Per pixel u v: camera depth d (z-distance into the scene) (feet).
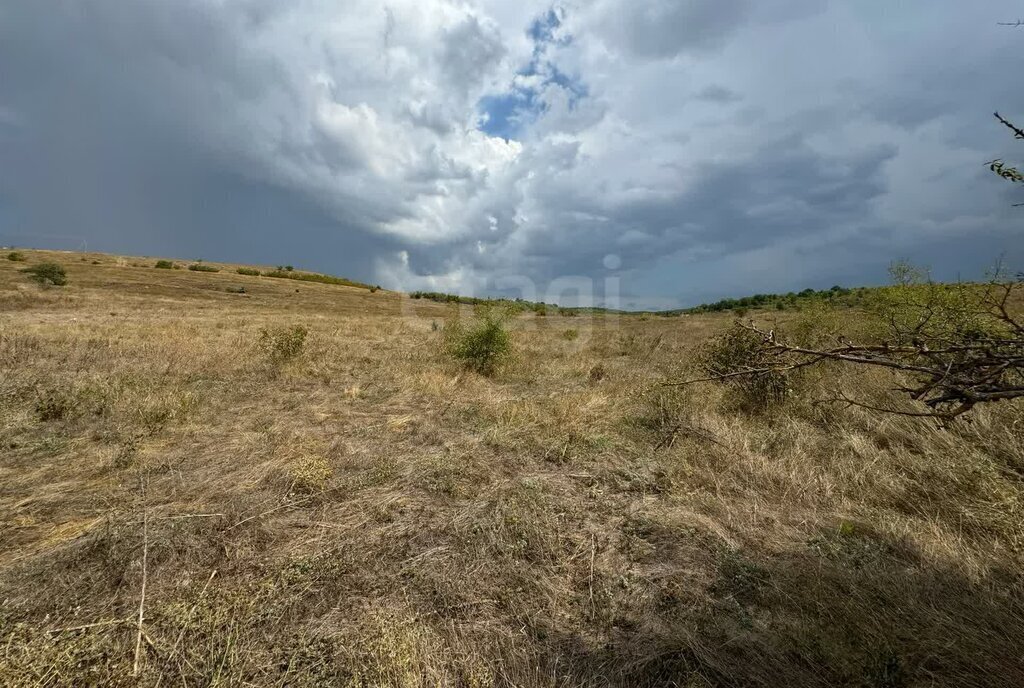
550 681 6.47
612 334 54.24
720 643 7.05
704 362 21.16
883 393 17.16
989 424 13.52
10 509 11.15
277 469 13.52
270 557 9.30
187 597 8.05
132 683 6.27
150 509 11.02
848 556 8.85
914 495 11.15
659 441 15.98
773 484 12.28
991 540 9.06
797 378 18.84
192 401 19.90
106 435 16.05
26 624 7.25
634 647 7.07
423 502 11.82
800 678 6.32
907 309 17.43
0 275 106.93
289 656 6.72
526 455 15.05
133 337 39.63
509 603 7.97
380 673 6.31
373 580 8.54
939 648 6.48
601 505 11.70
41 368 25.91
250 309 94.43
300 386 25.41
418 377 27.48
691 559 9.28
